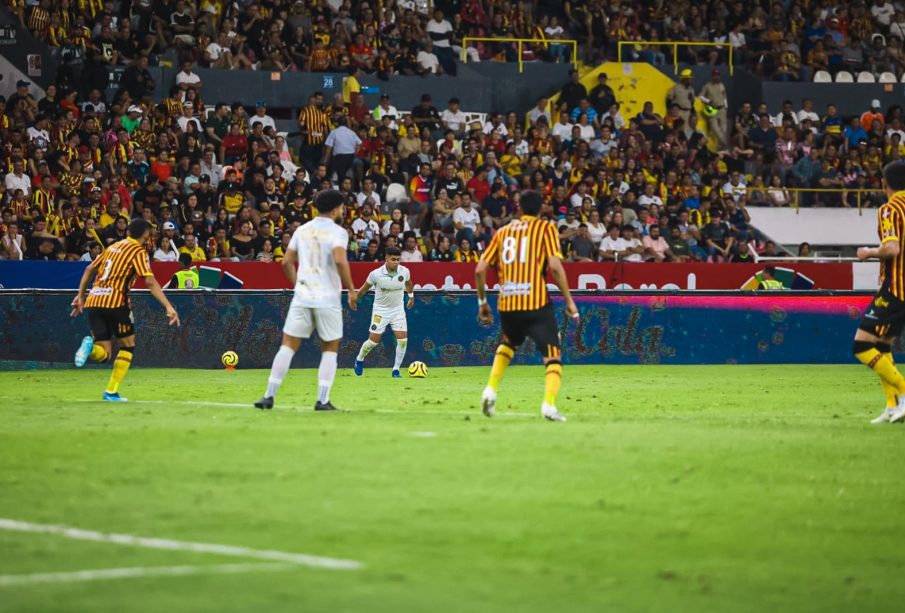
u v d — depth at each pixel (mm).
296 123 113625
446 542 22984
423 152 109938
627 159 115625
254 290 79688
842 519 25688
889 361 42625
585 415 45406
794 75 129375
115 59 107750
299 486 28109
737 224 113688
